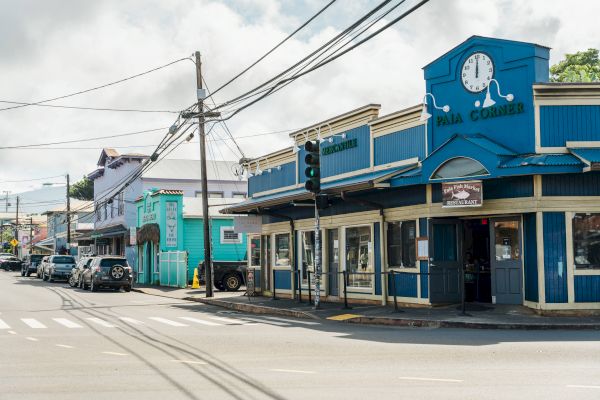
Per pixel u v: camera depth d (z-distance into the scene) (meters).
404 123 20.88
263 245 29.00
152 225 42.66
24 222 132.50
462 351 11.90
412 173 19.28
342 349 12.44
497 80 18.06
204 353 12.10
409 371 9.88
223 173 56.66
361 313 18.86
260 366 10.53
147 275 45.94
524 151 17.44
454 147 17.97
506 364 10.38
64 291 35.62
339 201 23.61
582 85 17.30
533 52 17.44
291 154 27.80
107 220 61.50
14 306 24.73
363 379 9.27
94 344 13.60
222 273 33.81
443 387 8.61
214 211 42.00
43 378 9.66
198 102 29.09
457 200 17.83
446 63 19.23
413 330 15.79
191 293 32.34
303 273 26.03
